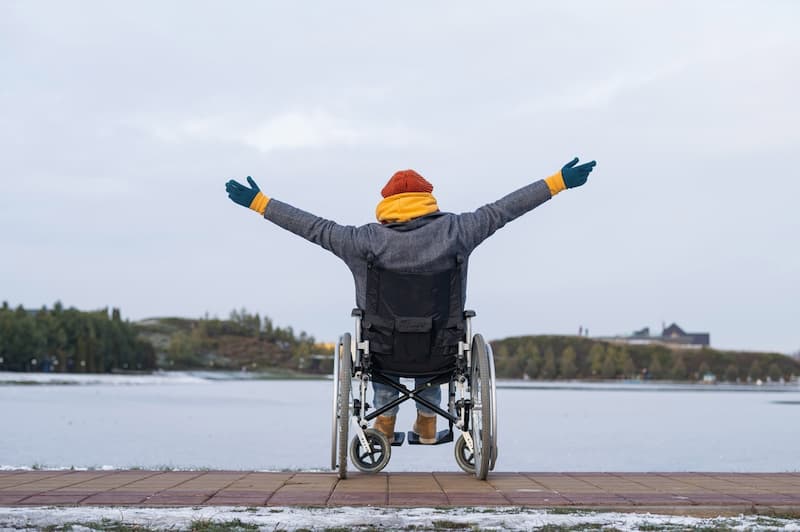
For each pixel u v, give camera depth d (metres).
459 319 4.51
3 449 13.08
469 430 4.73
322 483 4.39
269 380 170.38
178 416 27.12
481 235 4.49
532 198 4.55
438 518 3.18
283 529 2.96
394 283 4.41
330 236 4.47
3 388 60.16
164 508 3.46
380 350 4.56
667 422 30.58
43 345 106.44
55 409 29.25
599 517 3.26
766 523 3.19
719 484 4.41
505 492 4.00
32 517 3.16
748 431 24.64
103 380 94.81
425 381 4.94
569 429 24.38
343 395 4.45
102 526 3.01
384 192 4.68
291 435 18.66
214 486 4.23
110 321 132.00
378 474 4.89
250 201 4.60
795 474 5.00
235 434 18.83
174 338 199.75
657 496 3.87
